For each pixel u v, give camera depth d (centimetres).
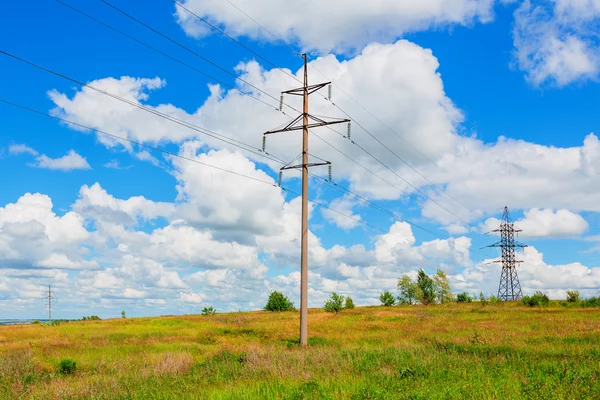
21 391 1443
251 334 3522
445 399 1113
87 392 1377
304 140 3116
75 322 5862
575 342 2541
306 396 1195
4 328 4759
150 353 2358
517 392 1132
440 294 8750
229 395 1277
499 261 9281
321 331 3709
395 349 2195
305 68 3234
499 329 3494
